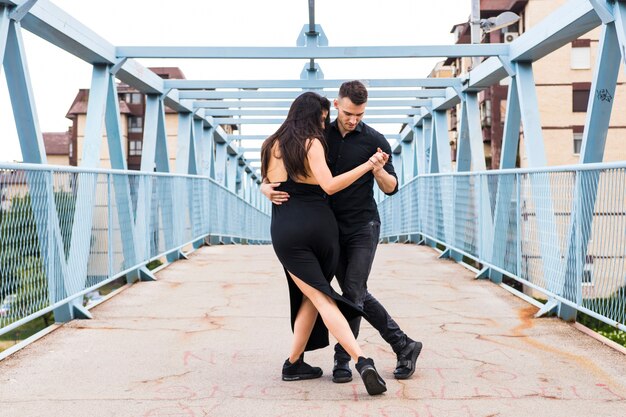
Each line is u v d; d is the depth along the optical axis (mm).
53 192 5379
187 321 5727
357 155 3980
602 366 4293
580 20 6531
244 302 6590
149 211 8555
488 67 10109
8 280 4555
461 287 7445
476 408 3477
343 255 4051
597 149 6074
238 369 4293
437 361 4438
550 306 5832
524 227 6637
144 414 3439
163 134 12172
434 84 12086
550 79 30875
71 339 5102
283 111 16797
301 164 3695
